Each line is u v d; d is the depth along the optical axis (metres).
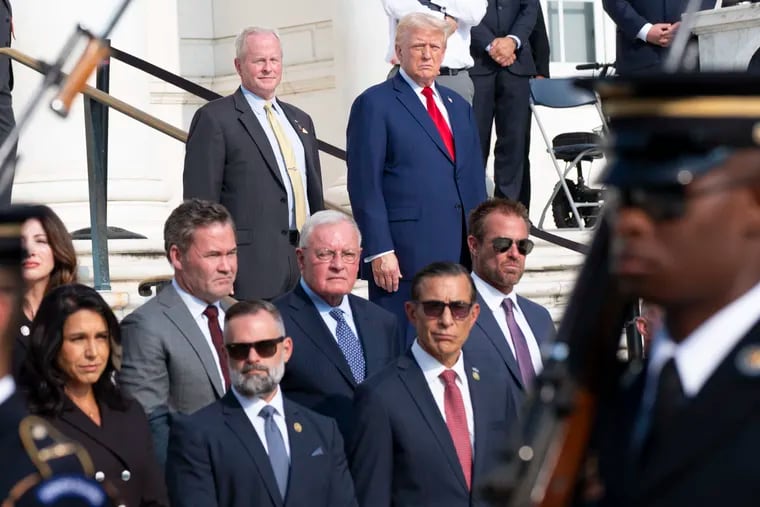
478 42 41.25
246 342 22.72
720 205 10.13
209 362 24.36
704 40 38.38
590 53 53.34
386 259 29.62
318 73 48.19
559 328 10.62
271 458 22.67
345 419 25.47
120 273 35.12
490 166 48.84
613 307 10.51
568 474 10.32
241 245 30.17
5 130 35.62
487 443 23.77
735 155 10.14
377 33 45.12
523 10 41.97
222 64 49.94
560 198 45.94
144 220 41.53
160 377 24.17
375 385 23.75
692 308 10.34
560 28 52.84
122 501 19.67
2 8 35.72
